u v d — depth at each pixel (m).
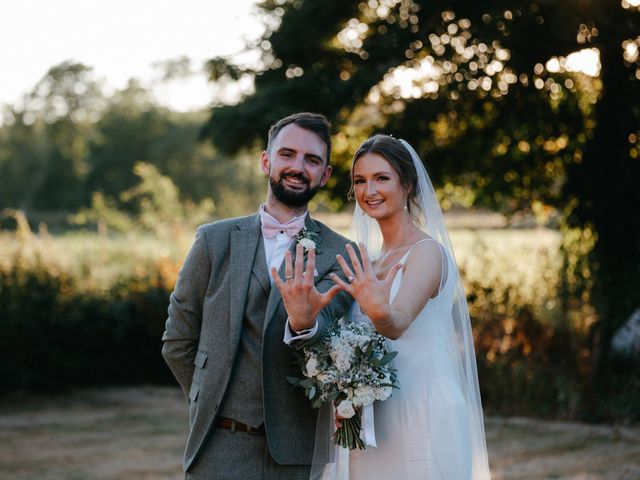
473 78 8.12
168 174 42.03
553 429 7.54
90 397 9.69
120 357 10.56
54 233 25.59
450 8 8.19
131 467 6.43
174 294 3.56
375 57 8.80
